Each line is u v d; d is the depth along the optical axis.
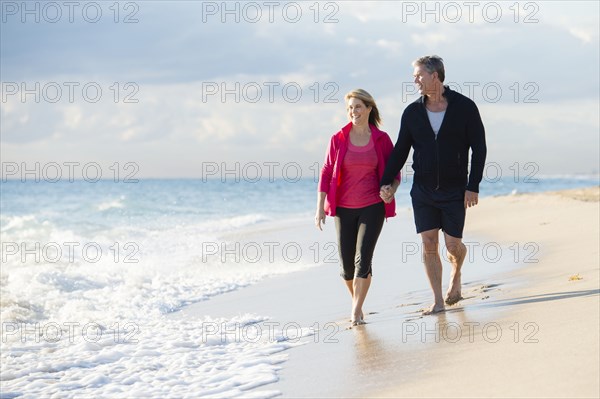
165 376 7.29
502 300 8.50
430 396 5.19
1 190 73.75
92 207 43.12
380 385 5.73
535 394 4.85
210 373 7.20
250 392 6.16
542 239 15.23
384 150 8.69
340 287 12.53
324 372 6.47
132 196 60.50
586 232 15.24
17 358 8.66
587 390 4.77
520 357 5.79
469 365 5.82
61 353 8.91
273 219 34.91
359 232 8.67
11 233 26.48
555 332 6.38
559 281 9.23
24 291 13.36
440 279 8.59
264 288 13.44
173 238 24.28
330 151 8.77
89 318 11.16
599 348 5.65
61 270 16.28
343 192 8.71
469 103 8.27
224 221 33.69
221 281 14.70
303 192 74.75
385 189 8.36
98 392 6.97
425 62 8.22
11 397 7.03
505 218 21.84
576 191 33.50
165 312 11.73
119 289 13.87
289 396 5.88
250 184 99.38
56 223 32.53
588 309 7.08
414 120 8.38
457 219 8.40
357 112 8.61
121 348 8.95
